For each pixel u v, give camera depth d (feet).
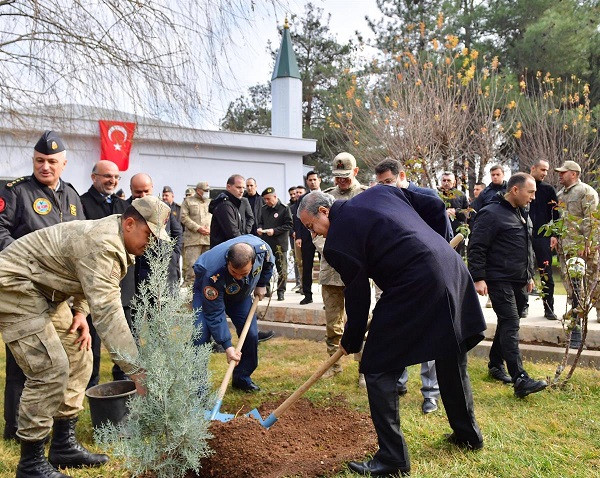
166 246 10.42
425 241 10.92
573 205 22.50
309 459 11.72
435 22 70.23
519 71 68.54
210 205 24.99
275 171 53.06
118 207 17.10
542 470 11.10
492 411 14.51
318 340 24.25
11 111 22.35
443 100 48.70
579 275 15.74
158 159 45.60
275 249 30.96
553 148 58.13
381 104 51.57
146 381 9.83
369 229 10.98
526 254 15.90
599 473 10.91
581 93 66.28
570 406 14.62
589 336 19.36
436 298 10.68
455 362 11.63
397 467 10.90
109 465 11.92
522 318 22.20
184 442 9.89
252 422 12.61
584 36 65.36
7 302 10.64
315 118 101.30
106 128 40.68
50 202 13.62
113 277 10.69
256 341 17.07
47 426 10.82
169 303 10.00
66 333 11.88
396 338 10.79
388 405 10.97
